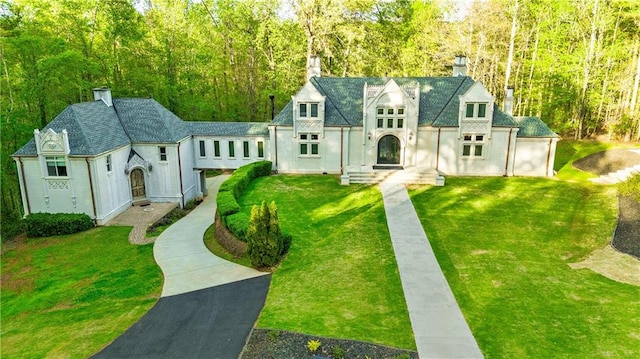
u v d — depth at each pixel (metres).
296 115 39.25
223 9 60.66
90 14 48.97
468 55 52.84
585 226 27.20
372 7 59.25
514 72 60.31
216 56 61.78
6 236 32.72
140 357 16.47
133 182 37.94
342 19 51.72
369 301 19.38
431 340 16.48
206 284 22.30
